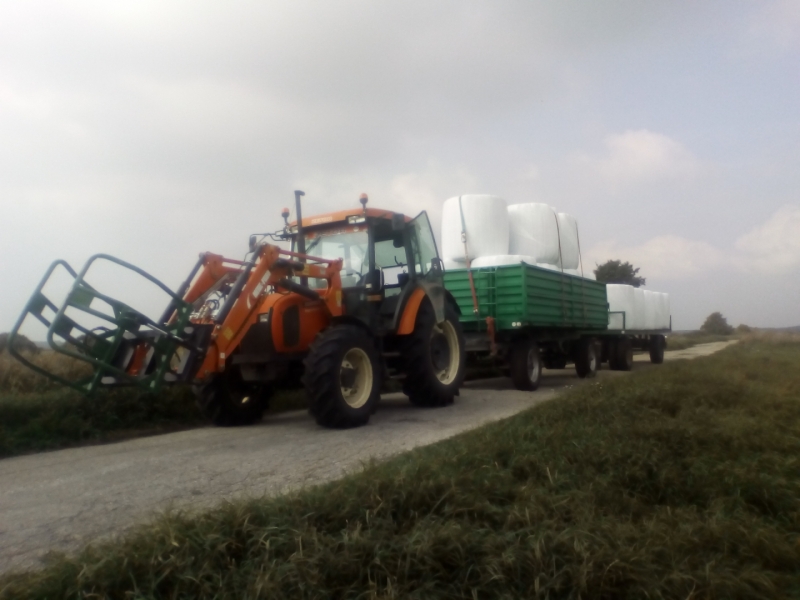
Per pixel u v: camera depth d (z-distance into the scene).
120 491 5.07
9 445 7.05
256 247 7.53
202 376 6.74
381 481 3.78
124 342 6.42
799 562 3.44
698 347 34.19
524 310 11.08
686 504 4.32
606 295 16.17
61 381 6.07
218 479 5.33
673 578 2.99
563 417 6.52
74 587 2.76
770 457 5.12
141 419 8.55
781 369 12.62
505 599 2.79
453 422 8.07
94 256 5.97
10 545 3.92
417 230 9.58
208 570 2.86
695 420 6.26
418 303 9.07
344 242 8.99
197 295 7.29
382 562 2.94
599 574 2.92
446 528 3.20
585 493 4.07
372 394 8.02
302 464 5.79
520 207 13.36
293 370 8.51
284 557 3.00
